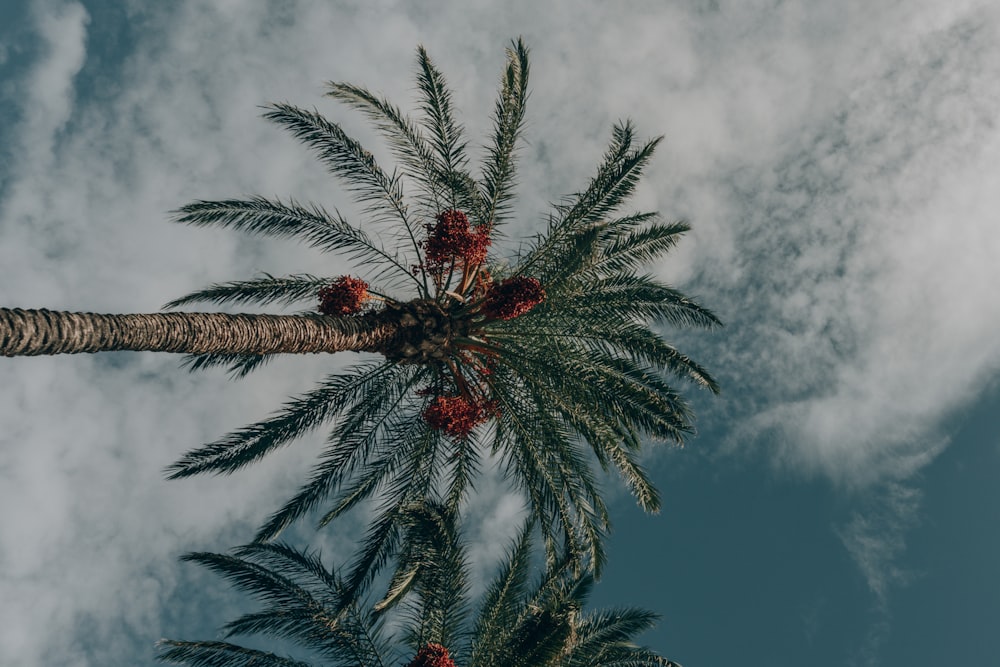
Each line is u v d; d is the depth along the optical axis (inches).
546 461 485.7
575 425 486.0
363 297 439.2
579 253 454.9
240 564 443.2
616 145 521.7
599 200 520.4
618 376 484.1
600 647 474.3
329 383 491.8
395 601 414.6
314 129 469.4
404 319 439.8
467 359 483.2
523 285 437.1
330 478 481.1
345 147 477.1
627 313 507.5
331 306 434.3
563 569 464.4
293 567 451.8
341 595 428.8
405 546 434.9
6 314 258.1
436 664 400.5
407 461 514.0
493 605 469.4
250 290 498.6
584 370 467.2
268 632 441.1
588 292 496.7
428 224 465.1
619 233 524.4
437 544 424.2
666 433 478.3
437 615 450.3
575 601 416.2
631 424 485.4
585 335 496.1
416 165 502.3
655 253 534.9
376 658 442.9
